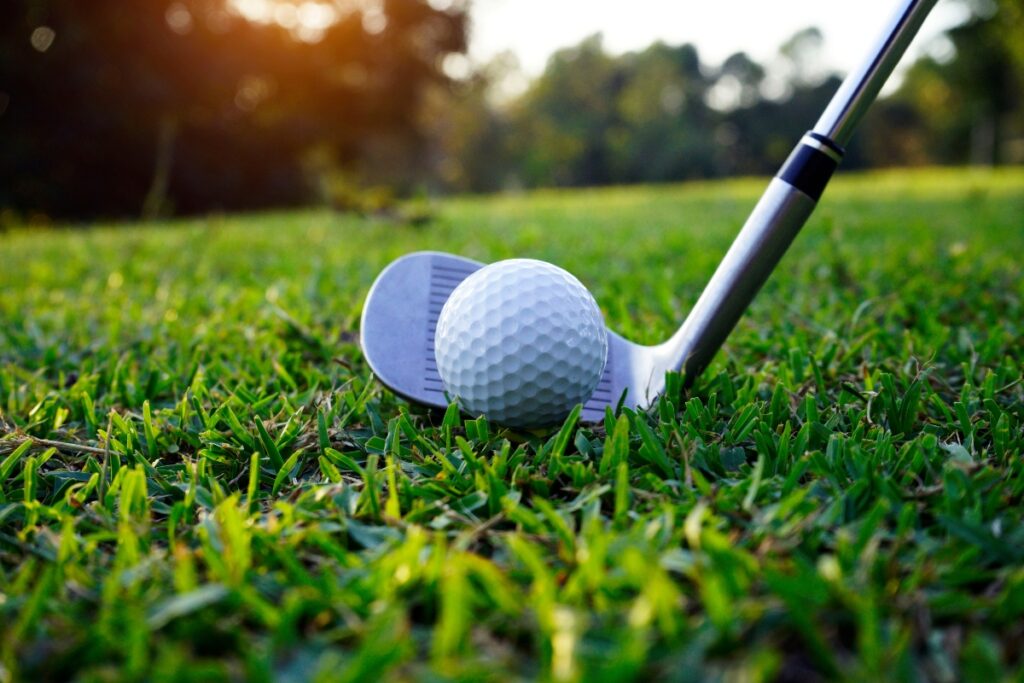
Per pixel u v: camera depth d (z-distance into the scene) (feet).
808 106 24.75
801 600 0.46
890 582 0.51
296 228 3.00
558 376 0.73
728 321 0.81
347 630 0.48
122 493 0.63
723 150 24.66
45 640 0.49
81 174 7.60
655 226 2.92
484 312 0.74
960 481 0.60
